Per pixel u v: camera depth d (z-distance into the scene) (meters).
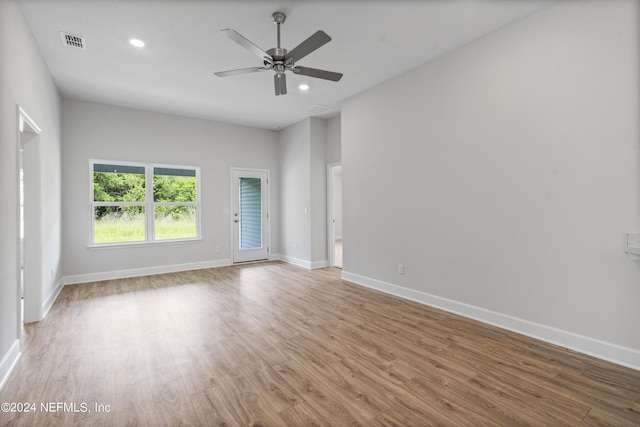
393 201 4.13
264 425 1.69
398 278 4.09
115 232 5.22
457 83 3.34
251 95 4.71
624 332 2.29
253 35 3.06
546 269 2.69
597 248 2.40
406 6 2.62
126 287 4.58
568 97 2.53
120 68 3.76
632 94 2.22
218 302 3.87
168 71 3.85
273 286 4.64
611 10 2.30
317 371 2.24
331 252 6.15
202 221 6.00
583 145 2.46
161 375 2.20
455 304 3.41
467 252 3.29
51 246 3.85
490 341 2.71
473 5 2.61
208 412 1.80
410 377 2.16
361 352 2.53
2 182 2.15
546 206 2.68
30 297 3.21
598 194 2.39
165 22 2.83
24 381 2.12
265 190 6.81
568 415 1.76
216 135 6.15
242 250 6.50
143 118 5.39
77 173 4.83
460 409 1.81
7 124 2.24
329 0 2.54
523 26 2.79
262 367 2.30
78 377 2.17
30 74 2.86
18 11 2.48
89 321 3.23
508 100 2.91
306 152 6.06
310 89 4.48
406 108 3.92
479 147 3.15
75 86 4.30
